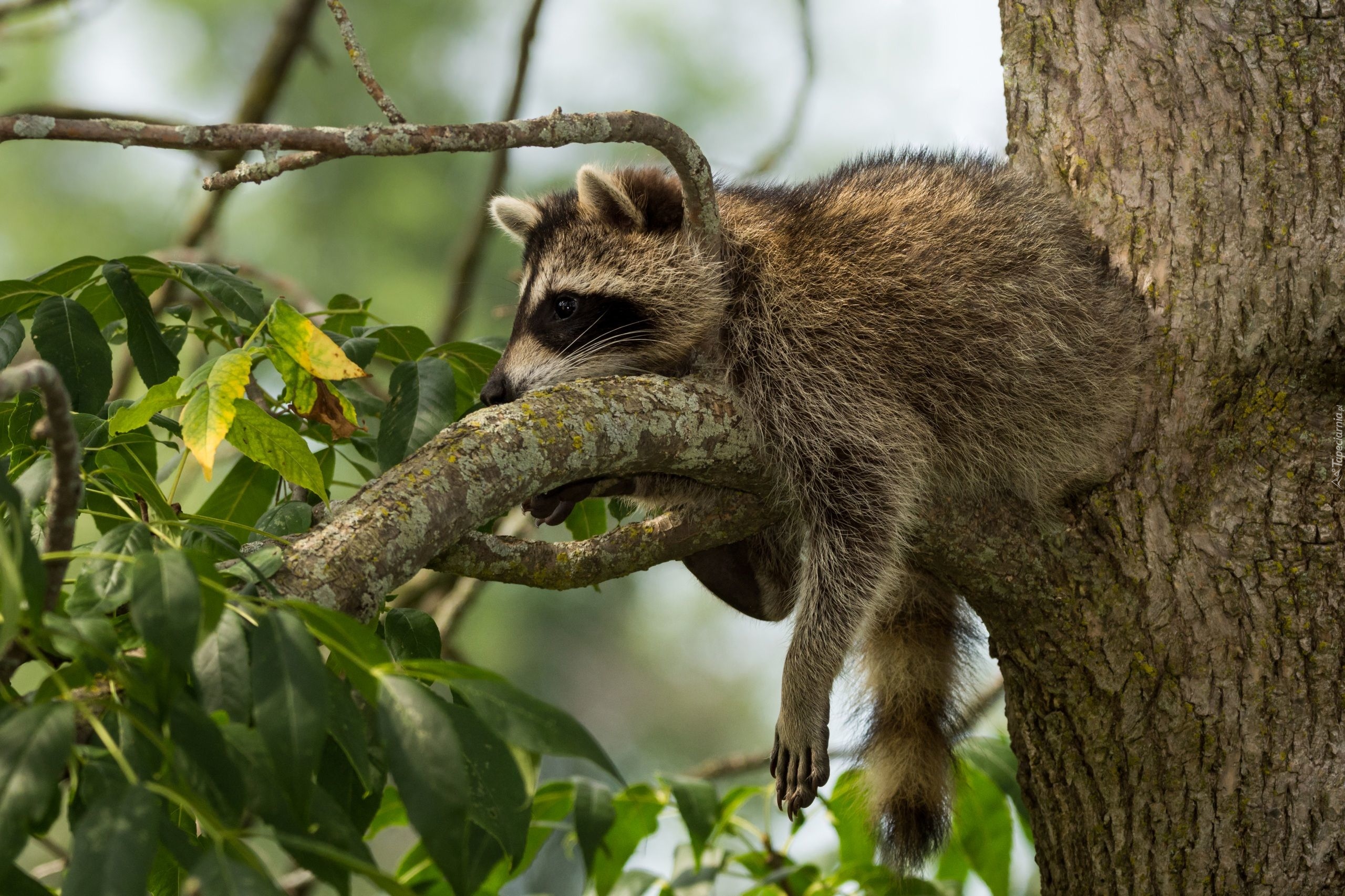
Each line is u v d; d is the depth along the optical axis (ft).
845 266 21.01
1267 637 16.70
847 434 20.27
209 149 11.41
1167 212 18.01
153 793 8.07
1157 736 16.98
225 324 17.31
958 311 20.10
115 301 17.24
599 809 16.17
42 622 8.55
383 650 9.44
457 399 20.76
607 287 22.72
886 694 22.45
